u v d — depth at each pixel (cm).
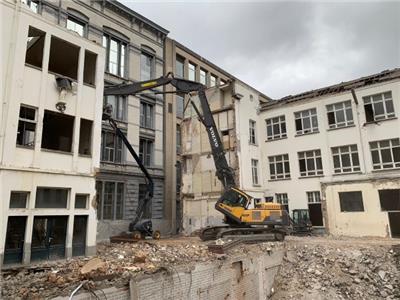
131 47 3009
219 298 1394
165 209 3070
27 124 1510
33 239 1411
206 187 2894
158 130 3150
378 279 1556
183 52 3650
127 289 1053
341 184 2600
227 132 2920
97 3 2773
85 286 966
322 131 2816
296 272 1750
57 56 1842
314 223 2741
